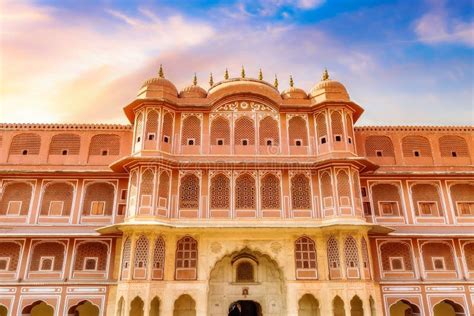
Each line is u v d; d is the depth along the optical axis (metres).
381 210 21.11
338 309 18.06
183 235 18.55
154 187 18.58
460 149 22.67
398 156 22.27
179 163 19.47
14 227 19.86
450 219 20.91
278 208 19.28
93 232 19.84
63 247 19.89
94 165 21.62
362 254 18.03
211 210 19.05
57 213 20.47
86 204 20.77
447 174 21.34
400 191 21.45
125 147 22.14
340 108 20.75
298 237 18.81
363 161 19.66
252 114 21.28
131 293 16.88
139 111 20.72
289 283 17.98
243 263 19.78
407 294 19.31
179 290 17.62
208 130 20.77
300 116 21.33
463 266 19.97
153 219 18.00
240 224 18.75
